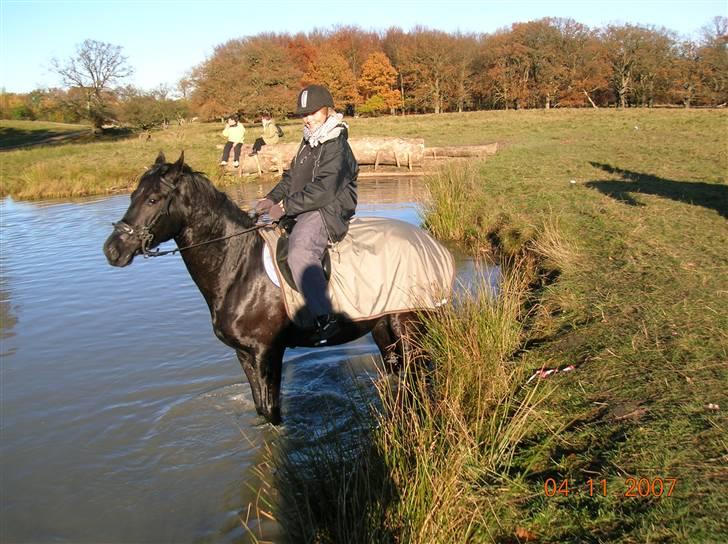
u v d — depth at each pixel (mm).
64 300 8578
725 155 16453
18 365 6426
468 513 3377
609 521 3223
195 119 51281
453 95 61938
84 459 4684
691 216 9375
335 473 3844
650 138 22453
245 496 4188
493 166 16688
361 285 4543
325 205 4270
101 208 16172
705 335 5141
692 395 4238
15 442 4938
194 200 4281
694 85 55125
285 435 4859
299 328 4523
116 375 6117
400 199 14953
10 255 11273
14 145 45094
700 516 3119
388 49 67375
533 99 61094
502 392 4629
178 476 4445
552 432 4152
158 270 10008
